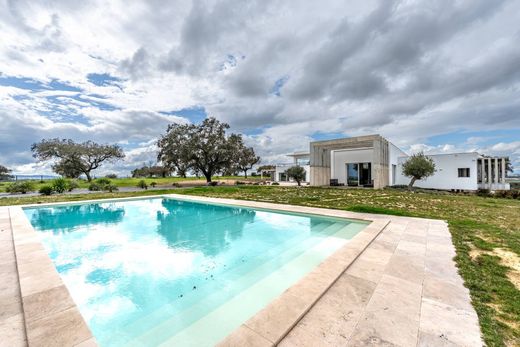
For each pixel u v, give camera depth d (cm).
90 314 276
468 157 1652
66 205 1048
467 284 268
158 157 2836
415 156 1658
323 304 229
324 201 1037
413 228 533
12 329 197
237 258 453
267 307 219
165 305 291
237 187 2119
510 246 401
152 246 539
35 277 291
